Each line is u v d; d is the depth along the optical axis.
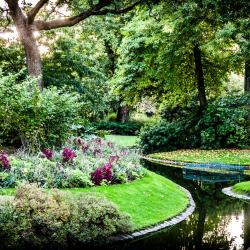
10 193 9.02
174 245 8.34
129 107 42.28
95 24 20.64
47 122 13.40
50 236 7.56
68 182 10.21
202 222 10.20
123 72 27.89
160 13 15.07
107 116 45.19
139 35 26.39
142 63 26.64
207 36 22.78
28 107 12.83
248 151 22.78
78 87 23.00
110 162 11.80
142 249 8.05
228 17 10.14
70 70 23.59
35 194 7.80
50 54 23.41
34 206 7.55
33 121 12.85
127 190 10.95
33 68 15.91
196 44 24.09
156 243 8.44
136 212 9.79
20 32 15.76
